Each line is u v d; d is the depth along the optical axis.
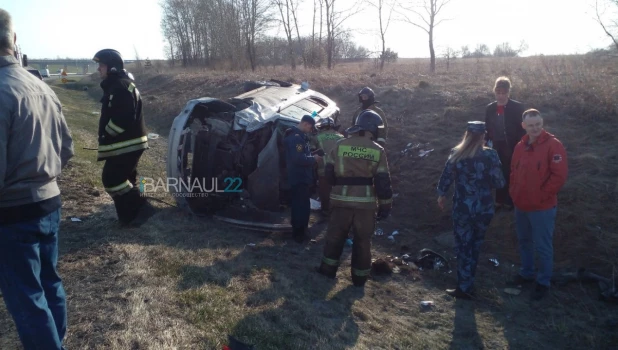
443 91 12.12
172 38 49.09
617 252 5.68
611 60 14.90
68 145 3.13
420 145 9.57
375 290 5.39
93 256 5.12
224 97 18.39
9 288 2.73
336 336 4.23
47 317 2.81
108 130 5.46
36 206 2.74
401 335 4.48
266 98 8.22
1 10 2.74
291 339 4.02
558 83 10.70
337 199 5.29
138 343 3.59
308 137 7.12
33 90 2.75
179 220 6.86
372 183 5.28
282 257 6.02
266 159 7.00
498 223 6.84
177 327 3.87
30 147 2.68
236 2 32.66
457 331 4.69
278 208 7.25
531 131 5.02
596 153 7.64
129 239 5.76
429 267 6.09
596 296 5.20
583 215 6.32
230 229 6.82
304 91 9.29
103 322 3.82
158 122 16.62
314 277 5.45
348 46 35.44
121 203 5.98
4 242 2.67
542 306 5.11
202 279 4.85
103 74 5.51
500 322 4.87
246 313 4.32
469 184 5.08
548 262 5.15
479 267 6.11
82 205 6.93
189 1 45.31
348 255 6.37
